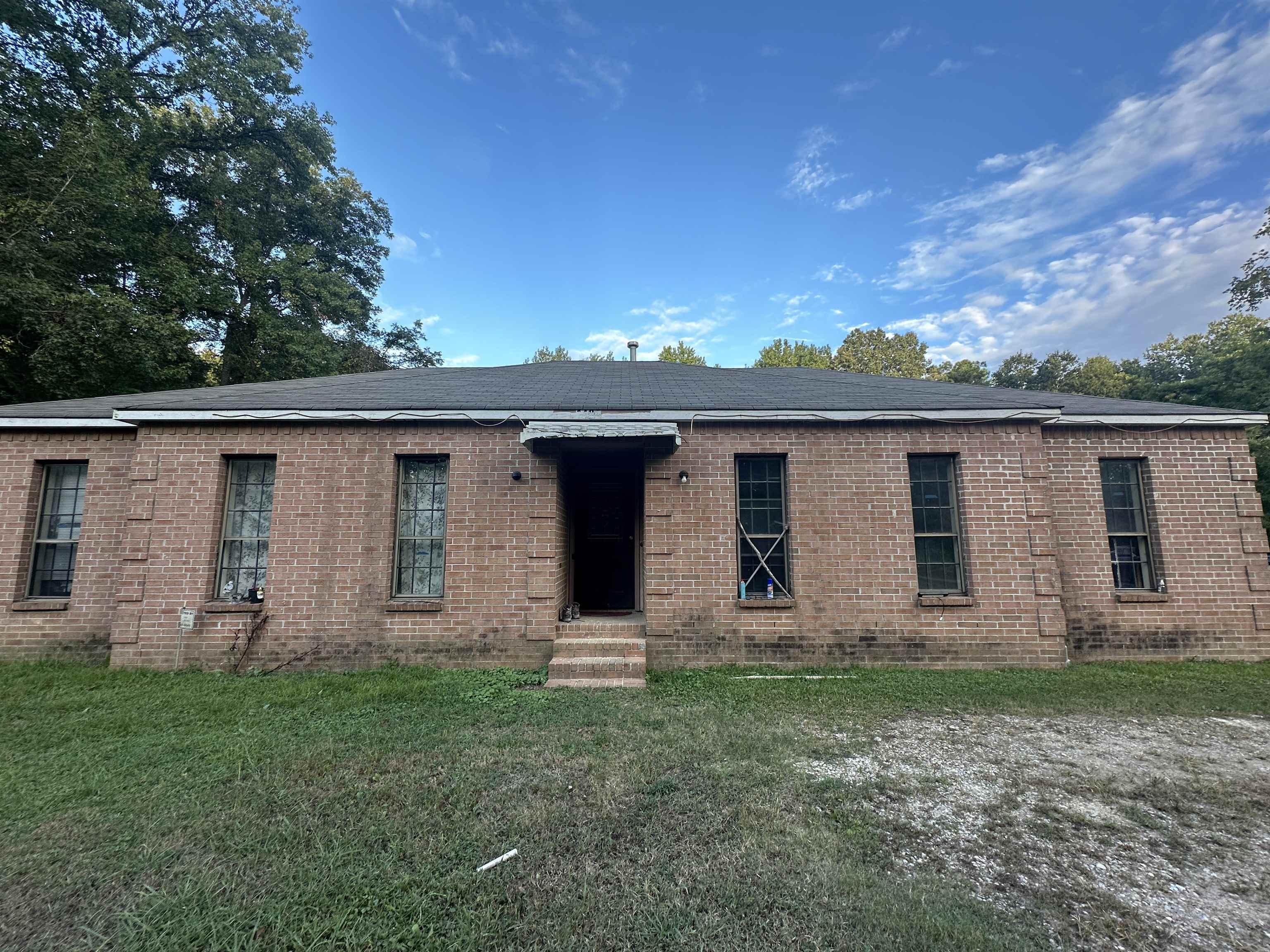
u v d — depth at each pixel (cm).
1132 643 832
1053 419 803
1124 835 345
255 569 800
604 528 1002
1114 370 3594
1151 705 598
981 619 785
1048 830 350
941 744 490
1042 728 531
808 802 382
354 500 794
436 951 240
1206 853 327
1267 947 250
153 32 1803
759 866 306
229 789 395
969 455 814
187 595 767
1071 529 852
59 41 1541
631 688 667
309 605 773
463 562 787
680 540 797
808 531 802
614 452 871
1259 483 1339
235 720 547
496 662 770
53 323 1276
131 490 787
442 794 388
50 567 838
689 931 253
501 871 300
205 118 2072
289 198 2230
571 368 1272
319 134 2191
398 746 476
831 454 816
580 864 307
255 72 1969
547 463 804
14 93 1409
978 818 364
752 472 836
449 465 809
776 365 4234
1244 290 1788
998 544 798
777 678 709
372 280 2634
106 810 366
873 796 392
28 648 802
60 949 244
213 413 775
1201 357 2367
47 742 485
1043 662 776
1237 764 452
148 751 463
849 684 682
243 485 812
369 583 780
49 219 1332
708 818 358
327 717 557
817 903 273
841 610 788
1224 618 836
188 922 258
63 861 309
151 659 754
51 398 1409
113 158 1550
